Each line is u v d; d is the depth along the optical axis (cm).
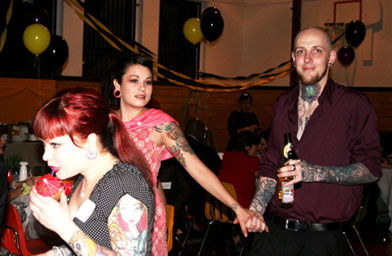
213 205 375
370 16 770
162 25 817
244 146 407
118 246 113
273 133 223
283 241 212
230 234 421
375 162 201
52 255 135
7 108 639
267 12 871
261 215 214
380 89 771
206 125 841
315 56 202
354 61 792
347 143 206
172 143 215
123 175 119
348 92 206
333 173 198
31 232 300
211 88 828
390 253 442
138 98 222
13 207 268
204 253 425
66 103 115
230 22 873
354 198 208
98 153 122
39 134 115
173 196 354
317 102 209
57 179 120
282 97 221
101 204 116
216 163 392
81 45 718
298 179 198
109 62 762
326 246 206
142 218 115
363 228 502
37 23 569
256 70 884
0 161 225
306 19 830
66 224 113
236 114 719
